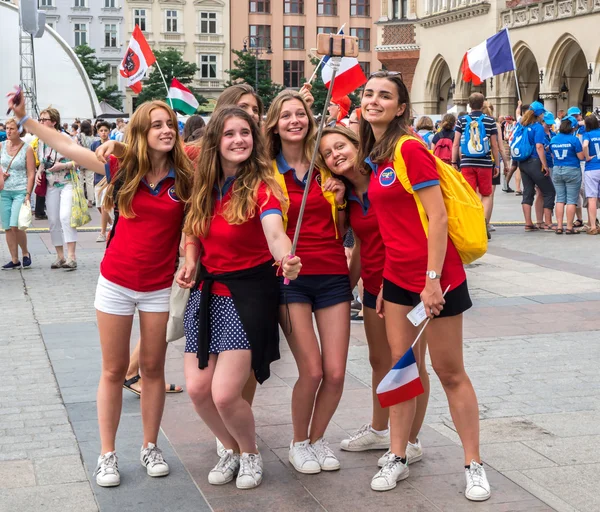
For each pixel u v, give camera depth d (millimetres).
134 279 4449
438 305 4156
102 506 4270
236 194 4230
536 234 14336
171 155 4449
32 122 4539
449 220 4227
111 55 73938
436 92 47531
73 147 4531
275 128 4566
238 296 4293
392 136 4230
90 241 14172
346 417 5531
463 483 4492
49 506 4273
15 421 5508
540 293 9523
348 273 4684
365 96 4293
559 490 4402
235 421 4332
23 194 11359
